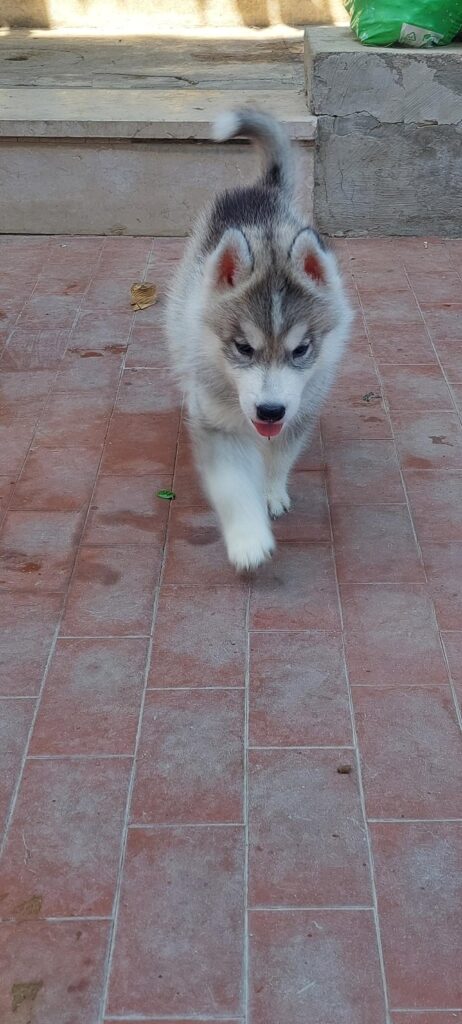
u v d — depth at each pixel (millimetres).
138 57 3330
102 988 1077
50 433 1852
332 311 1480
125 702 1344
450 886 1152
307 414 1577
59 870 1168
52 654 1409
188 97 2830
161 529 1625
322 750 1284
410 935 1113
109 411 1914
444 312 2277
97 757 1277
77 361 2080
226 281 1442
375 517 1649
